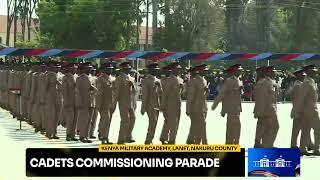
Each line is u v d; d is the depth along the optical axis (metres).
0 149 22.27
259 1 93.12
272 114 20.52
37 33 102.44
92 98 24.42
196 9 90.38
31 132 28.19
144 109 22.95
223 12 96.62
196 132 21.58
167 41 90.25
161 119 38.06
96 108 24.02
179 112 22.67
